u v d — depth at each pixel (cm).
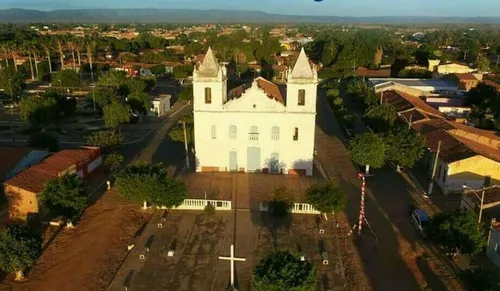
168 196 4650
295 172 6084
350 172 6194
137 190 4625
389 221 4759
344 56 15800
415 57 16512
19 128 8344
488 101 8812
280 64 16312
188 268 3869
